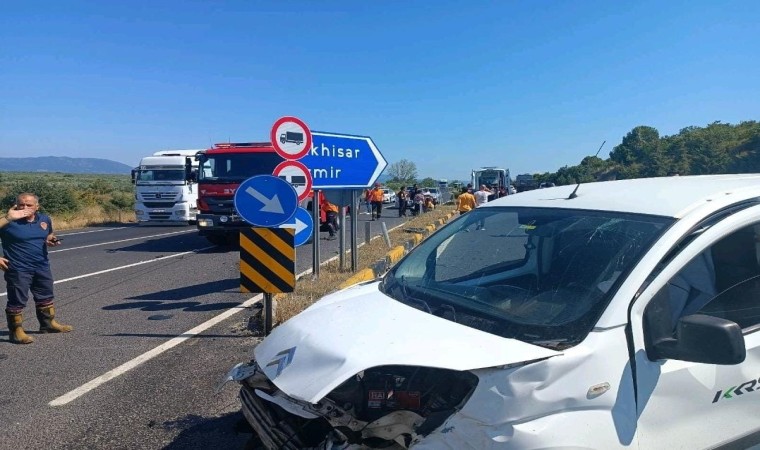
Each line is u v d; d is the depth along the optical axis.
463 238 3.67
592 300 2.57
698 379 2.53
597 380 2.30
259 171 15.69
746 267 2.88
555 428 2.20
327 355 2.60
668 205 2.88
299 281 9.59
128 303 8.89
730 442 2.62
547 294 2.76
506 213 3.64
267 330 6.83
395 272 3.68
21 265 6.73
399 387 2.69
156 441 4.21
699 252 2.63
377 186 30.42
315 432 2.72
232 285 10.23
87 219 29.44
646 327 2.47
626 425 2.31
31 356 6.28
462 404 2.33
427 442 2.31
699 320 2.37
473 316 2.79
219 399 4.96
